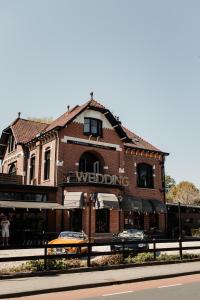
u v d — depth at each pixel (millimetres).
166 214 31609
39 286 9797
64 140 26609
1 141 34625
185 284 10617
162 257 15500
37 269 12102
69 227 24953
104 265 13438
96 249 21500
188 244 27094
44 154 27891
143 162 31203
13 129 31734
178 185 76000
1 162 36281
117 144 29547
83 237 18219
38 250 20500
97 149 28219
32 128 32875
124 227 28141
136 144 31875
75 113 27766
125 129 34781
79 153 27203
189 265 14555
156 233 30078
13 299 8656
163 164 32562
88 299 8477
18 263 15102
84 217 24656
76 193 24797
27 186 24516
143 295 8914
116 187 26344
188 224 35500
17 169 31234
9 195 23984
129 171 30016
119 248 17703
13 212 24609
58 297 8828
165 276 12023
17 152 31844
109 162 28672
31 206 22281
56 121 31438
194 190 74688
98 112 29016
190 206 34281
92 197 24906
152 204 29766
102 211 26156
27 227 24922
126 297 8664
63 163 26188
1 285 9930
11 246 11734
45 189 25047
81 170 28141
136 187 30031
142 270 13047
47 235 23531
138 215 29812
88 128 28422
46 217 24953
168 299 8359
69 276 11594
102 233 25109
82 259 16172
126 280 11008
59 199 25422
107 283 10578
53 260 12750
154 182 31391
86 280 10805
